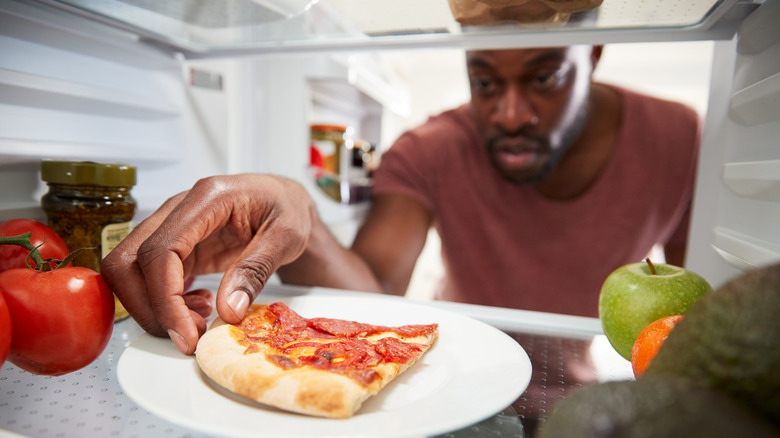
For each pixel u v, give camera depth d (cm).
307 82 154
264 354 45
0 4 57
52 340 43
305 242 70
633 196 154
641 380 26
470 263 169
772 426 24
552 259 160
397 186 169
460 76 392
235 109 125
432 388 44
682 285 51
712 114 70
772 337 25
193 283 78
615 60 359
